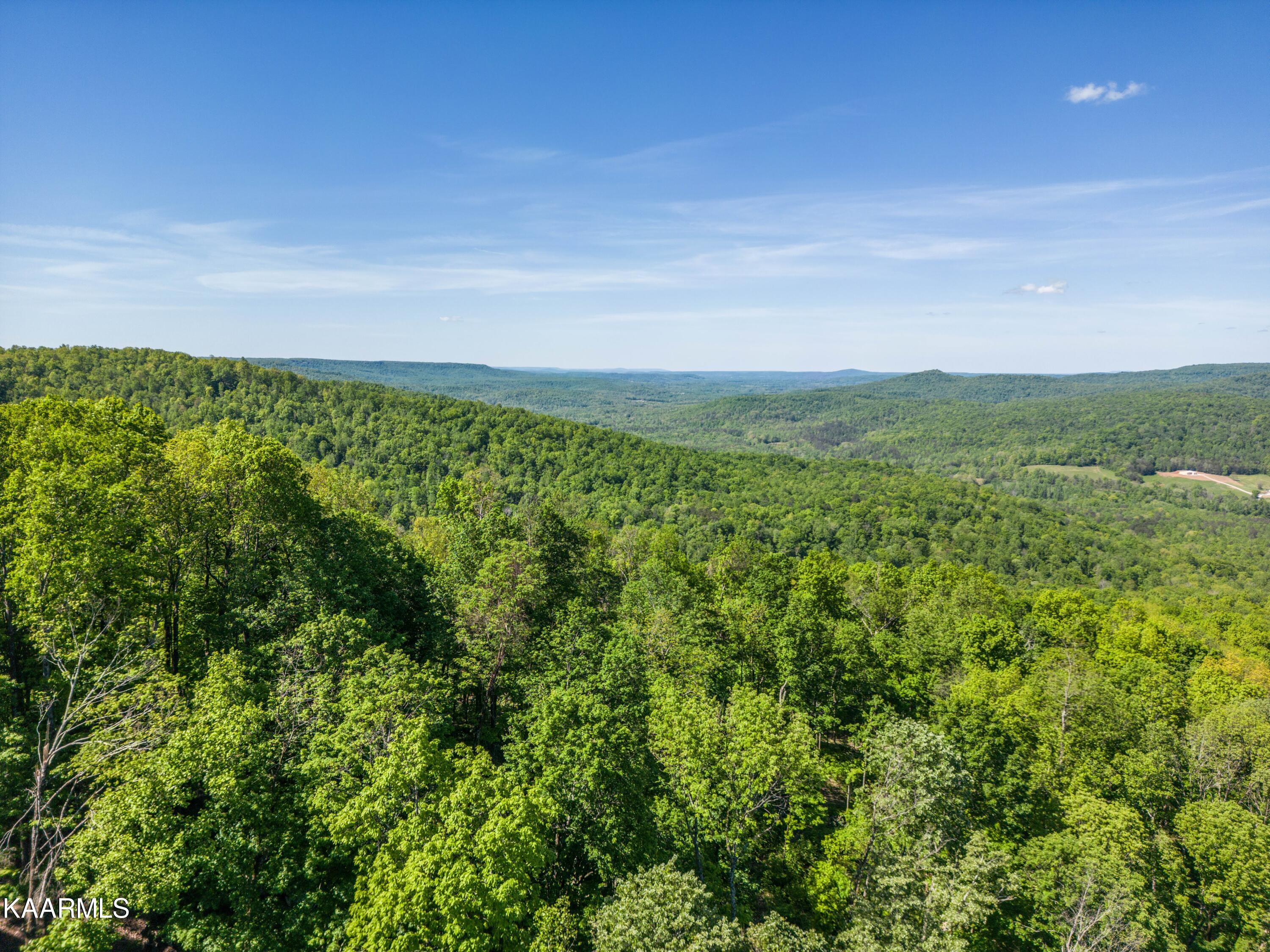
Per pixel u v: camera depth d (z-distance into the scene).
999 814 36.34
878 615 71.56
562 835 27.31
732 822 28.30
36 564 25.39
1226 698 60.91
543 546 49.94
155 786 20.47
